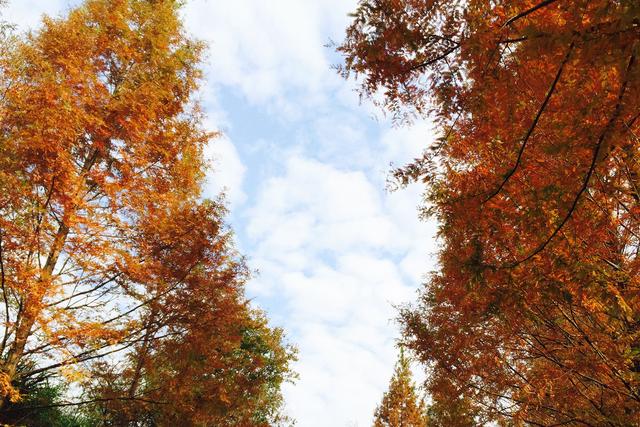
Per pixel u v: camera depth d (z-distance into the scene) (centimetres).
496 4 353
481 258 452
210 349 937
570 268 394
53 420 961
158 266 836
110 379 939
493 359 688
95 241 751
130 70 972
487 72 362
